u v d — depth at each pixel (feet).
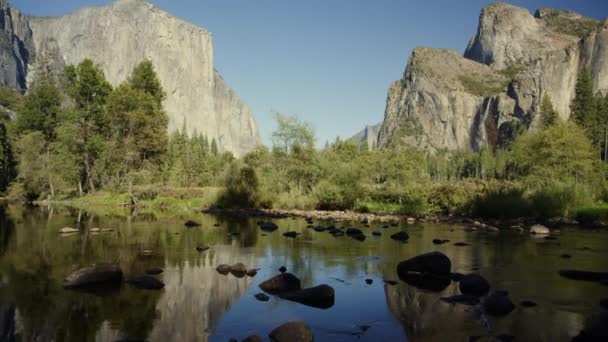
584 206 95.40
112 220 88.69
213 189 139.03
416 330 23.52
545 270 38.86
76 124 169.37
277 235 64.69
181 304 28.25
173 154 263.08
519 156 197.77
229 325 24.34
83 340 21.63
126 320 24.84
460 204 105.40
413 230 72.69
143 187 154.30
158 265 41.04
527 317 25.43
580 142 153.69
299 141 137.69
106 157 166.71
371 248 52.16
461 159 529.45
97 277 33.32
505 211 93.56
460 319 25.34
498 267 40.19
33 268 38.70
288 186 134.41
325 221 91.04
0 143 207.31
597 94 482.69
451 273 37.29
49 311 26.25
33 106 192.13
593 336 21.27
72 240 57.00
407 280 35.81
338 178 122.42
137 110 159.33
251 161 157.99
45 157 173.47
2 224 77.77
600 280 34.63
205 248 50.42
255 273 37.73
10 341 21.35
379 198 126.93
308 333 22.00
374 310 27.37
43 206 142.31
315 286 31.60
